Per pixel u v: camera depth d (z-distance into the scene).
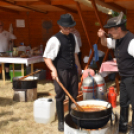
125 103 3.01
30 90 4.56
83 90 3.99
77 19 8.00
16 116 3.74
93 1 4.43
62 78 3.02
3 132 3.13
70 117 2.88
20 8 7.56
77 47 3.21
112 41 2.95
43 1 5.88
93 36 7.91
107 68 4.31
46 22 8.22
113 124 2.73
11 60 5.70
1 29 6.55
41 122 3.43
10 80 6.72
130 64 2.72
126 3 5.93
